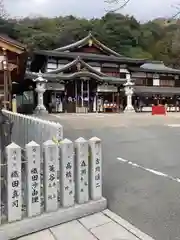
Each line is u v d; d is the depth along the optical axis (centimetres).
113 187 486
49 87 3294
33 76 3131
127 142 980
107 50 4059
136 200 425
